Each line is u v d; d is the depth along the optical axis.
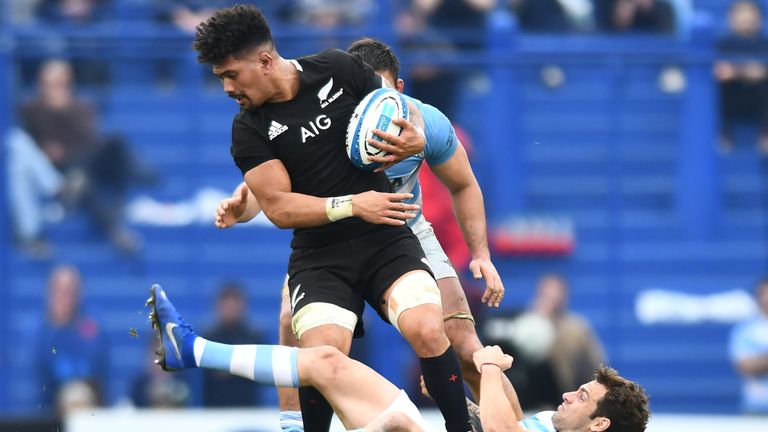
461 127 39.62
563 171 43.00
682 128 42.66
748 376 41.34
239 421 34.88
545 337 36.66
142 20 42.59
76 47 39.97
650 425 35.44
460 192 21.77
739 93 41.91
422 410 35.66
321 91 19.22
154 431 34.72
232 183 43.25
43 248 40.75
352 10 43.34
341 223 19.69
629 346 42.25
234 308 38.69
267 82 18.92
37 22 42.28
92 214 41.38
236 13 18.64
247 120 19.23
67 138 40.94
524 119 42.31
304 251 20.06
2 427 34.50
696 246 43.22
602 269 42.72
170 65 42.09
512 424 21.02
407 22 41.00
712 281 42.97
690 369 41.91
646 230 43.34
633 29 43.31
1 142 39.62
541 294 37.28
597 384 23.70
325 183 19.28
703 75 41.69
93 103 41.19
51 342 38.44
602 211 43.19
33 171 40.53
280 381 19.44
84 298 40.97
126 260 41.50
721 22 46.84
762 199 43.12
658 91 42.47
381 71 22.33
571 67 40.56
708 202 43.19
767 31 44.28
